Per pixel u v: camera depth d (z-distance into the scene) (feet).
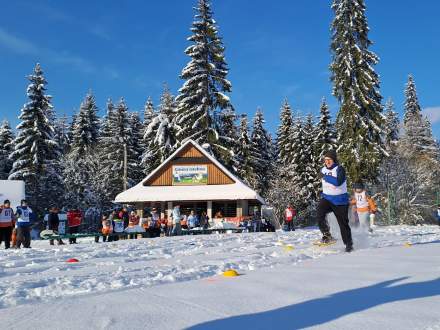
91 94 208.33
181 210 108.68
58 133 218.79
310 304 10.56
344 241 25.11
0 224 48.55
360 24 117.29
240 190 101.86
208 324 8.98
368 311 9.64
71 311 10.26
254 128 186.50
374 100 117.70
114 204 158.10
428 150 178.50
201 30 130.93
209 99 125.59
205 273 17.03
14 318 9.75
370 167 114.01
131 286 14.67
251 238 43.55
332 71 120.16
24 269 20.98
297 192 159.63
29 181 132.67
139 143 190.29
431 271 15.11
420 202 143.33
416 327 8.32
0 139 173.47
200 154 106.63
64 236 59.16
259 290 12.57
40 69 139.54
